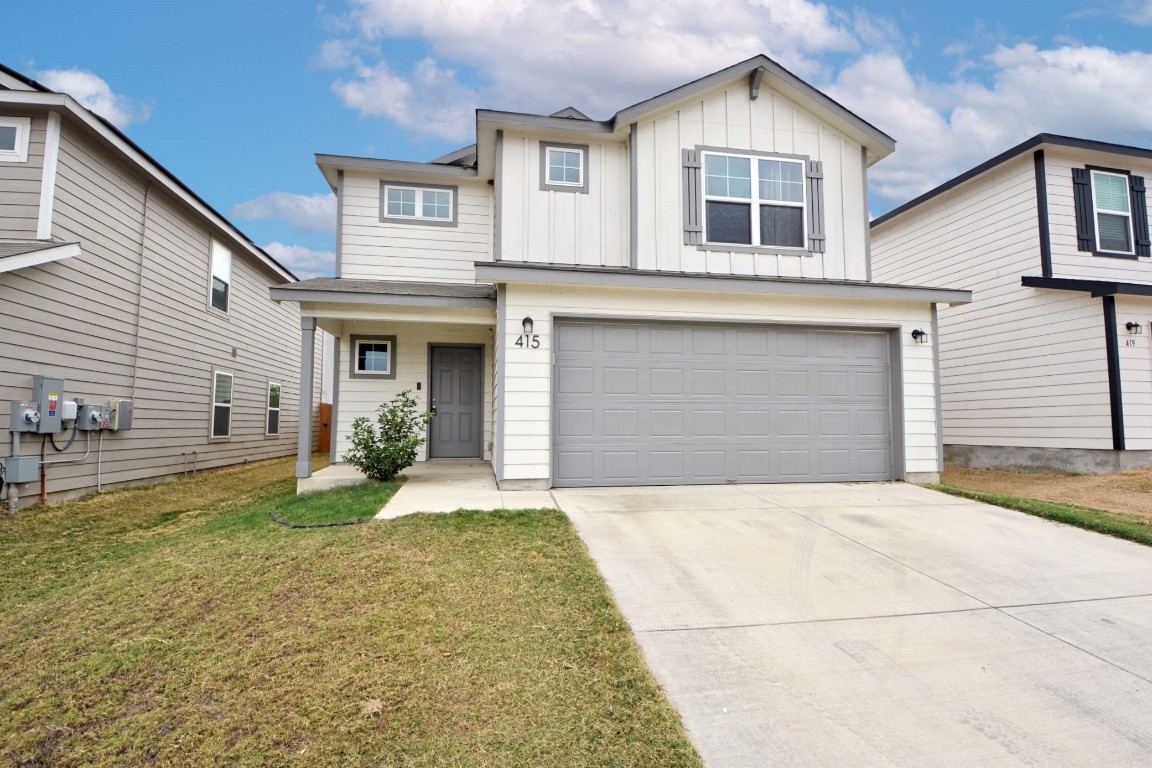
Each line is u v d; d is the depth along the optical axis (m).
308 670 3.01
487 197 10.74
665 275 7.50
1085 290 9.89
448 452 10.38
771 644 3.35
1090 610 3.86
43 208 7.62
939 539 5.33
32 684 3.00
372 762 2.36
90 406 8.41
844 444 8.16
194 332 11.48
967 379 12.23
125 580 4.39
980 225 11.98
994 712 2.72
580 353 7.57
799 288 7.84
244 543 5.09
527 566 4.41
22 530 6.50
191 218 11.29
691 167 8.69
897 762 2.37
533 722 2.60
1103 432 9.74
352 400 10.12
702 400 7.82
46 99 7.58
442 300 8.05
